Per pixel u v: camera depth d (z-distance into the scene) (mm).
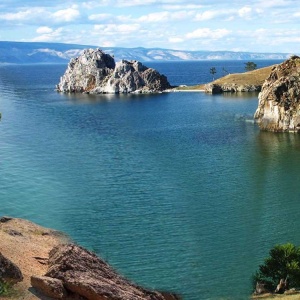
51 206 75625
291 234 63938
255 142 128250
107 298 37938
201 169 99062
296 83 145000
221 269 53844
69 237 62531
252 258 56688
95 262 47250
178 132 146375
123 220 69250
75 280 38781
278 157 109125
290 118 141250
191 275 52625
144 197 80125
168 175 94312
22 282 39062
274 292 48500
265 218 69812
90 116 187625
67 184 88438
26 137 138500
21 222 64438
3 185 87500
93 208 74562
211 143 127688
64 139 135875
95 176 94000
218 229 65562
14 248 48781
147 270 53375
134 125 162750
